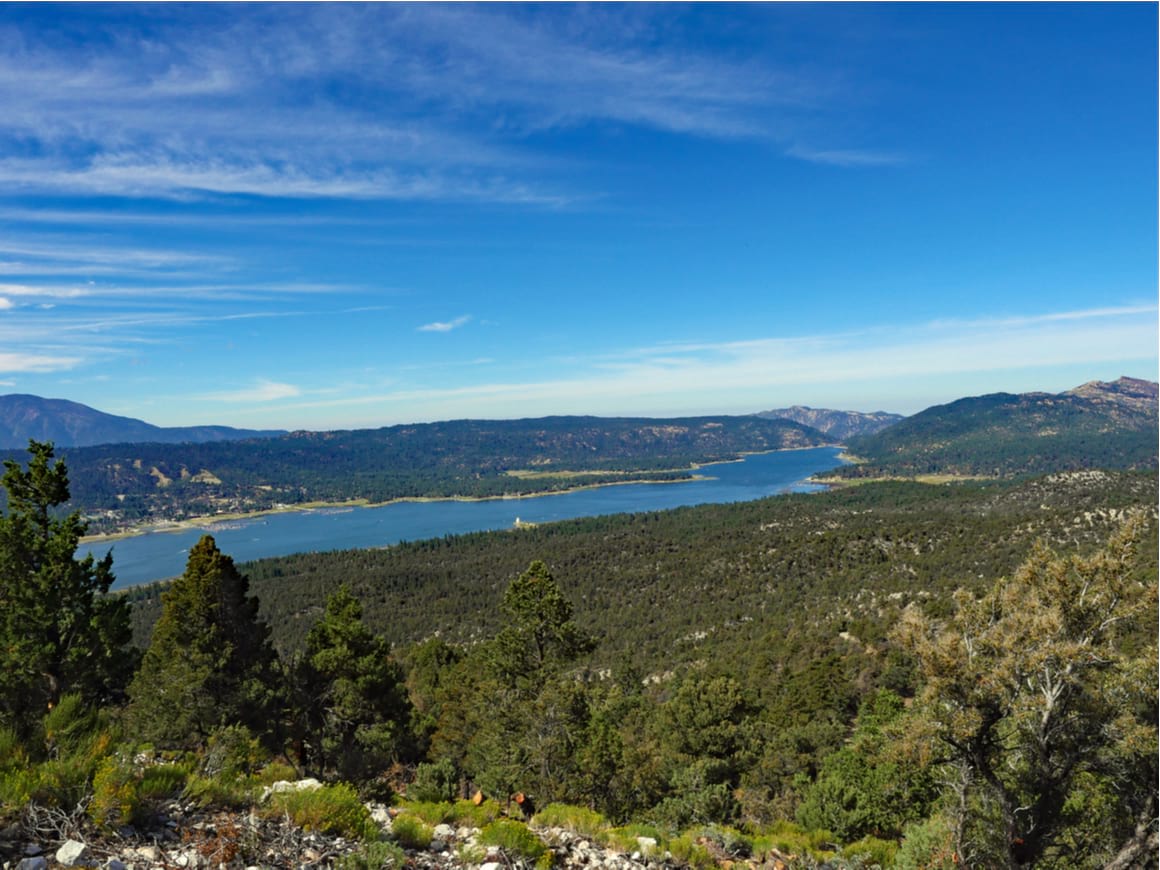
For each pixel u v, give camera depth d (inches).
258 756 390.0
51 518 803.4
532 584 1192.8
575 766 865.5
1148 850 512.7
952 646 560.1
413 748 1318.9
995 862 550.6
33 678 733.9
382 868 264.8
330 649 1007.0
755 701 2055.9
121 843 231.9
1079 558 560.1
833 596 4579.2
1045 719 535.8
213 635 881.5
